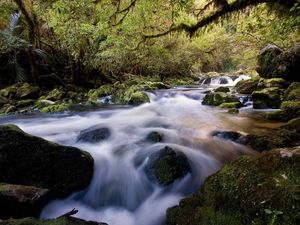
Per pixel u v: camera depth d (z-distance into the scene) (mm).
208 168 4230
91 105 10859
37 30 12734
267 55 11055
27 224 2520
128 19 8461
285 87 9633
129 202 3771
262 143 4684
